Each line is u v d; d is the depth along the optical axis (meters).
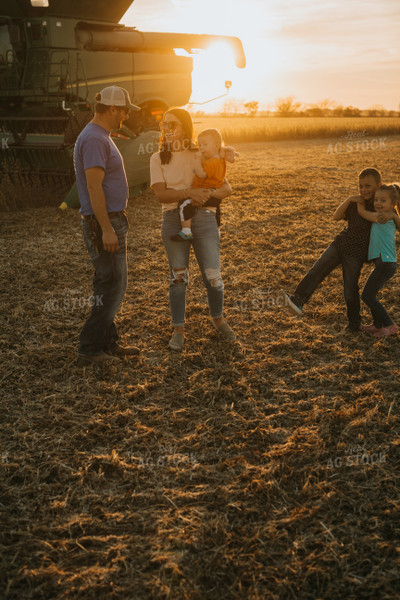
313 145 25.84
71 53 9.78
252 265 6.18
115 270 3.67
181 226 3.80
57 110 9.89
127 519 2.38
